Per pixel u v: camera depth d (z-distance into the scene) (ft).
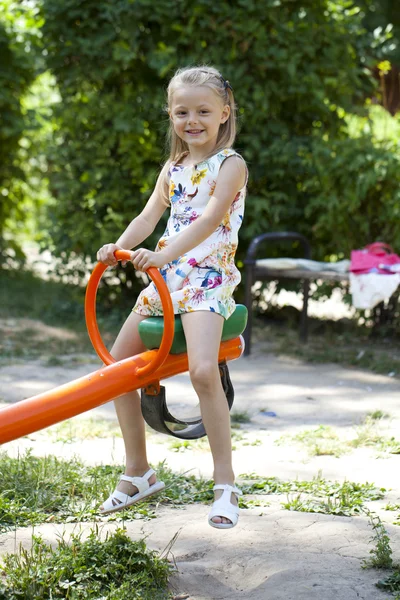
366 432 13.20
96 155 23.26
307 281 21.25
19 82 28.76
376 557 8.16
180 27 22.16
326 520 9.30
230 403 8.93
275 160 22.58
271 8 22.03
